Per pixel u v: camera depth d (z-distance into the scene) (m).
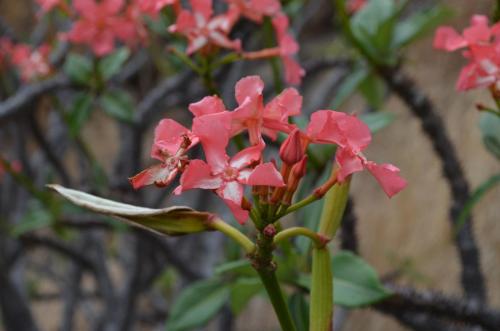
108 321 1.52
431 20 0.92
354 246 0.83
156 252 1.46
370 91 1.04
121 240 1.77
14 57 1.29
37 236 1.47
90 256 1.59
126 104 1.17
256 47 1.51
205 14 0.75
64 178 1.40
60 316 2.42
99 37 1.01
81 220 1.24
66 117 1.19
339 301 0.69
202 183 0.52
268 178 0.51
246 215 0.52
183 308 0.82
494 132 0.78
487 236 1.75
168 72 1.37
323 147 0.79
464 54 0.67
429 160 2.03
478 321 0.75
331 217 0.58
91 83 1.17
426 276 1.72
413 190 2.03
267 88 1.40
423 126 0.90
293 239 0.77
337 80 1.54
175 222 0.55
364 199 2.15
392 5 0.94
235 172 0.52
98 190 1.29
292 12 1.27
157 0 0.76
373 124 0.82
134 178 0.52
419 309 0.76
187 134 0.53
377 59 0.91
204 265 1.46
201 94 1.42
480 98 1.95
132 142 1.34
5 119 1.21
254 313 2.25
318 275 0.57
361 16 0.94
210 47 0.75
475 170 1.86
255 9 0.75
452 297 0.76
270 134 0.56
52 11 1.43
